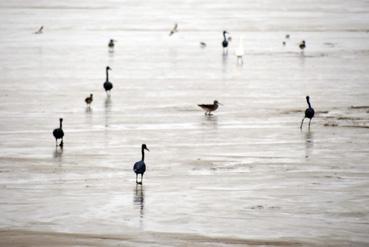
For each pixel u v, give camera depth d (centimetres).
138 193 2847
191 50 7756
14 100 4847
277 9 12975
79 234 2397
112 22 10781
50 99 4900
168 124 4144
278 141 3738
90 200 2755
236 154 3472
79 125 4097
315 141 3741
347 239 2381
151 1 14538
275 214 2612
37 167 3209
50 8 13150
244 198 2794
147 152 3500
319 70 6291
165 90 5284
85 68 6388
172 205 2705
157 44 8275
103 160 3347
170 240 2352
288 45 8175
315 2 14350
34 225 2480
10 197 2778
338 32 9550
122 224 2498
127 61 6869
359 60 6919
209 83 5606
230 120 4259
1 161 3300
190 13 12194
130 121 4216
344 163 3322
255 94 5131
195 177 3075
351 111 4534
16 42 8312
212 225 2494
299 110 4562
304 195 2833
